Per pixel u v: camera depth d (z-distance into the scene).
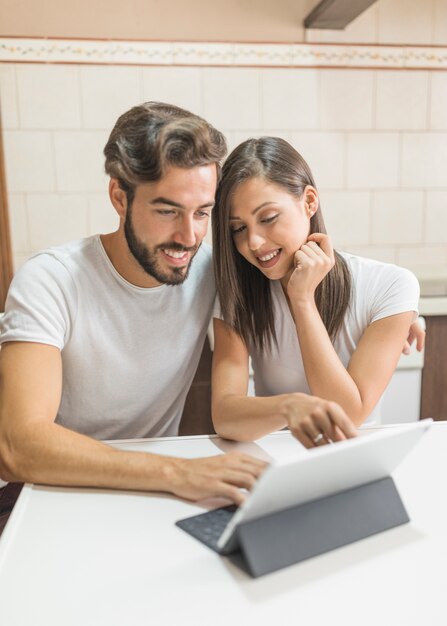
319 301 1.18
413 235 2.42
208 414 1.66
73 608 0.58
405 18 2.23
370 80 2.26
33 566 0.65
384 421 1.81
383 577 0.62
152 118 0.91
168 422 1.24
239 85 2.21
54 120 2.15
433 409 1.85
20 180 2.19
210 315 1.23
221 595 0.59
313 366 1.06
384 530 0.70
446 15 2.25
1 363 0.97
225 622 0.55
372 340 1.13
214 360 1.17
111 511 0.77
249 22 2.17
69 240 2.27
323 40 2.21
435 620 0.55
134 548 0.68
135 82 2.16
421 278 1.95
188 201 0.91
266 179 1.04
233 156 1.08
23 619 0.56
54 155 2.18
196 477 0.79
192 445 0.99
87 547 0.68
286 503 0.64
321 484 0.65
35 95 2.13
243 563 0.65
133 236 0.99
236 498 0.75
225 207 1.07
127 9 2.11
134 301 1.10
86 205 2.24
